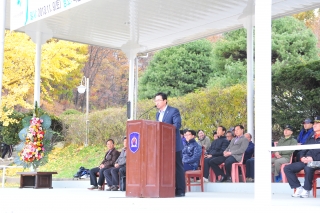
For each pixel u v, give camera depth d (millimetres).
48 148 11477
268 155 5789
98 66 29719
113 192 9508
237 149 10641
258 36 5969
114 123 20250
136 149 7105
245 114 16297
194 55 21875
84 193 8969
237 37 20875
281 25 19656
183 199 6723
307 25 22094
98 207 5695
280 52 19172
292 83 14617
